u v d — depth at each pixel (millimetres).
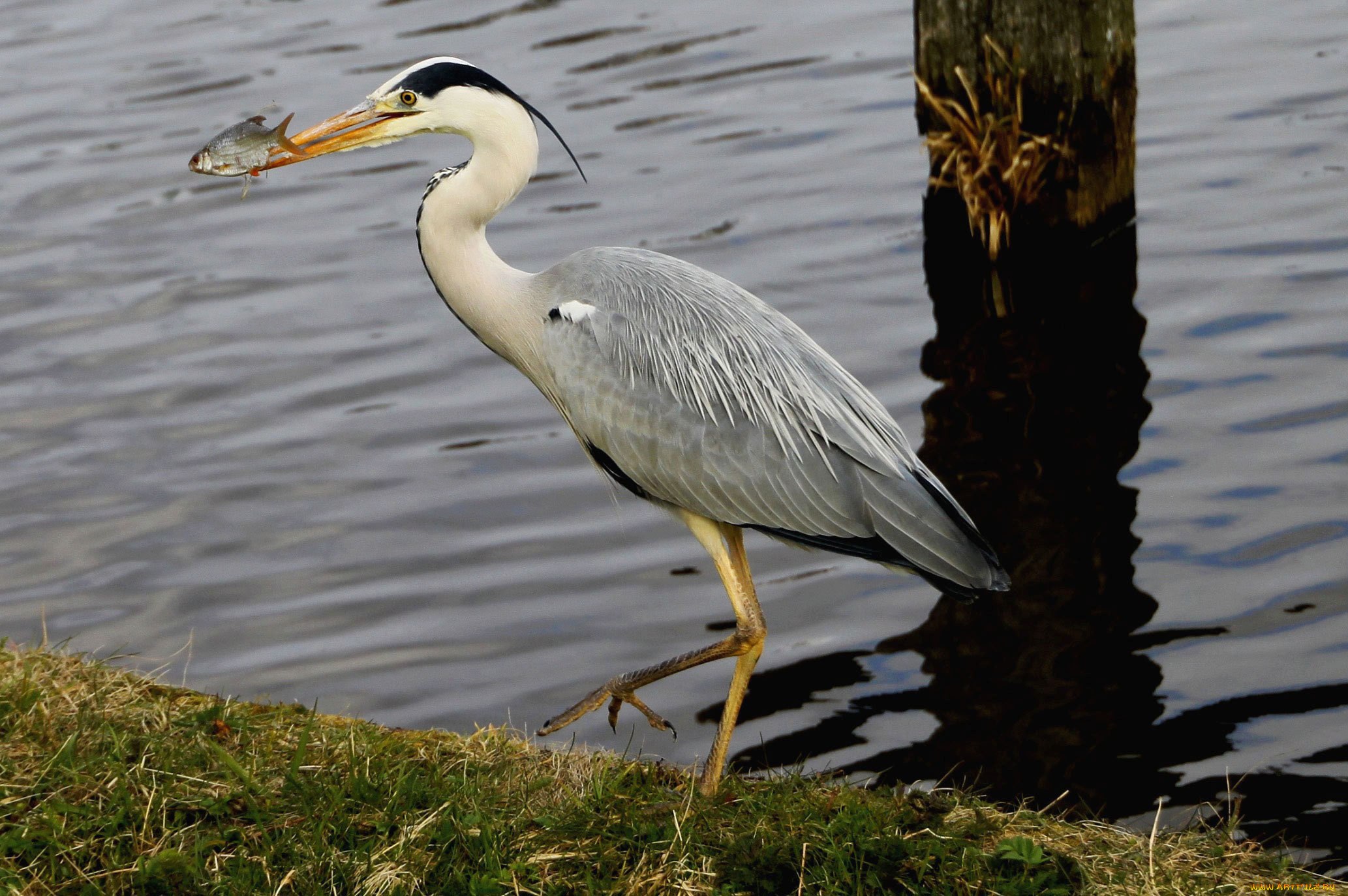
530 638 10688
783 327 8602
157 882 6363
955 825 7215
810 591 11117
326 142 8922
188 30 24141
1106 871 6875
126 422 13711
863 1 23328
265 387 14273
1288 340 13422
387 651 10586
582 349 8664
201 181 18781
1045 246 15305
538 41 22312
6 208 18094
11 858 6453
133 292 16156
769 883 6625
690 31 22531
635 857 6855
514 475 12805
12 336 15273
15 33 24656
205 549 11867
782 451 8336
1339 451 11797
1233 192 16234
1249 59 19656
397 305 15758
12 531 12109
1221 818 8328
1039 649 10039
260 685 10195
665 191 17344
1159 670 9703
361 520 12195
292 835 6762
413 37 22781
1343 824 8219
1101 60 14875
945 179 15641
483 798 7336
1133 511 11336
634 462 8633
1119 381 13141
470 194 8977
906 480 8297
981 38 15047
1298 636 9883
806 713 9617
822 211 16703
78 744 7371
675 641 10570
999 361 13656
